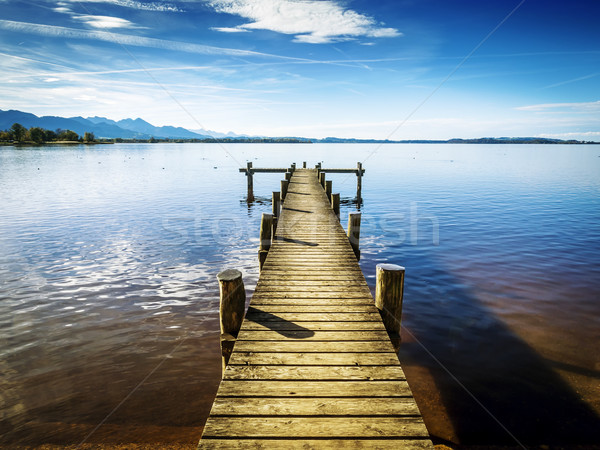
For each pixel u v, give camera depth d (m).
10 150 89.62
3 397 4.88
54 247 12.10
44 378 5.31
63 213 17.78
